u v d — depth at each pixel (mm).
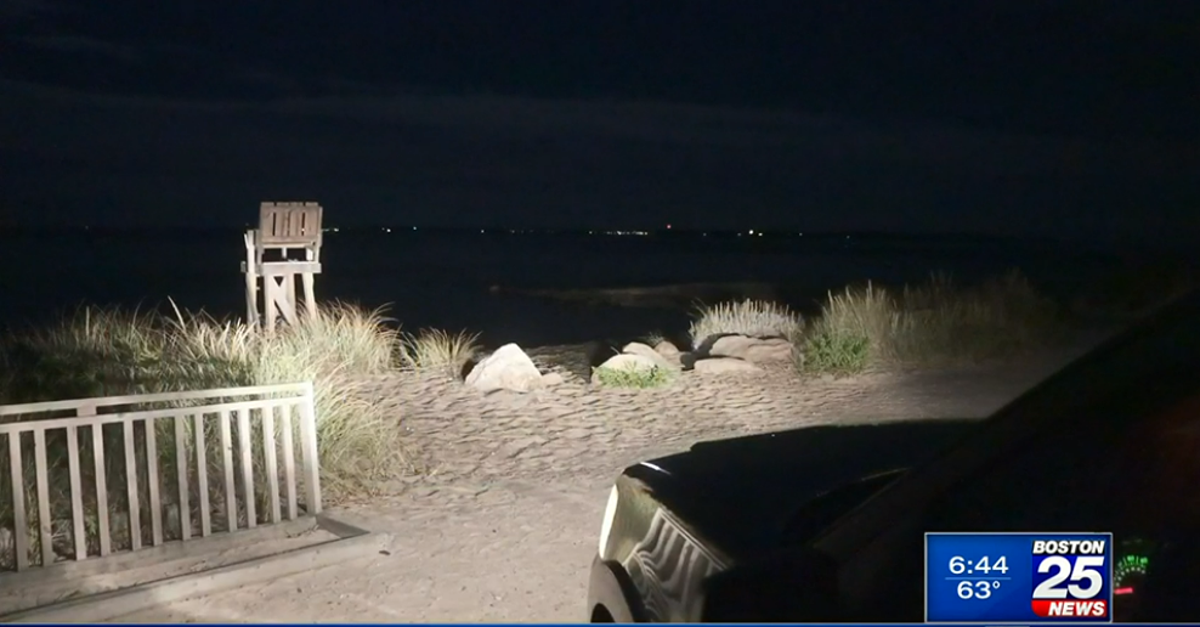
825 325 14391
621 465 8781
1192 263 19844
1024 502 2479
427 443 9547
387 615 5500
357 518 7250
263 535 6672
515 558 6438
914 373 12992
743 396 11781
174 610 5543
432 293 35219
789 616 2588
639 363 12648
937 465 2615
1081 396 2406
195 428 6477
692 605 2926
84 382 8188
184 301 27656
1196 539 2326
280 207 13578
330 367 11703
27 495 6609
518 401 11453
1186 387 2346
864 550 2617
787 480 3586
